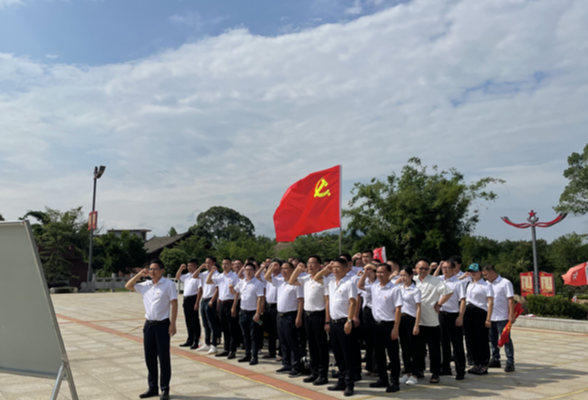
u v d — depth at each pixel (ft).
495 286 25.90
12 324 13.38
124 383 22.20
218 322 31.07
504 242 128.06
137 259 145.18
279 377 23.40
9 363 13.76
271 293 27.68
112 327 42.52
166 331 19.85
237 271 28.68
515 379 23.34
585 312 47.09
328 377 23.54
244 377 23.38
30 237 12.45
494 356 26.32
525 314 48.62
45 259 103.55
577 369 25.75
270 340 28.19
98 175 101.71
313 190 30.63
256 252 128.26
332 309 20.84
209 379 22.93
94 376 23.59
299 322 23.32
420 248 85.46
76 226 139.03
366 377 23.88
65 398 19.88
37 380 22.94
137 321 47.26
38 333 13.19
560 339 37.22
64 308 62.18
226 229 219.00
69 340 34.88
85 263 131.95
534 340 36.65
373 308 21.84
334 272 20.98
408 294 23.08
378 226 91.30
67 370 13.33
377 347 21.63
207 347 30.89
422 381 23.04
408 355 23.06
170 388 21.26
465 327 25.96
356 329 21.65
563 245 124.36
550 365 26.84
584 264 63.21
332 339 20.97
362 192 91.20
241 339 30.60
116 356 28.73
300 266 23.98
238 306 28.78
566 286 96.12
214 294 30.04
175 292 20.15
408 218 85.10
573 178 114.32
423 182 90.79
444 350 24.62
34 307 13.00
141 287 20.26
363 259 25.48
